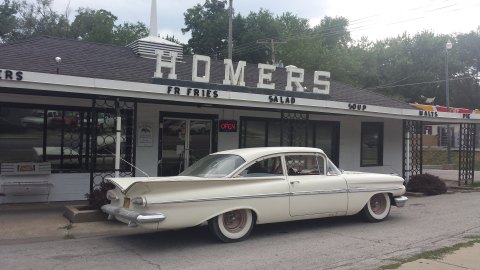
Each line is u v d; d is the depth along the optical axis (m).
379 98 17.09
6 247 7.32
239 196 7.59
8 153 11.02
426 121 15.98
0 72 8.25
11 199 11.01
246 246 7.43
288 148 8.51
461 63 50.75
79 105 11.77
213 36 47.34
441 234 8.33
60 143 11.59
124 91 9.50
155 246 7.43
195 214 7.21
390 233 8.41
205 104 11.56
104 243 7.64
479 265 6.14
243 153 8.13
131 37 44.25
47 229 8.43
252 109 13.48
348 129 16.41
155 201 6.89
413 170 16.38
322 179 8.55
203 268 6.19
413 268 6.01
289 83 12.54
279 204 7.98
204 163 8.41
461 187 16.62
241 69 11.55
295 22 50.38
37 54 11.49
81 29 44.22
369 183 9.20
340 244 7.55
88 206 9.34
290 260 6.57
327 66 42.84
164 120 12.93
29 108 11.23
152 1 17.16
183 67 14.02
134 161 10.23
